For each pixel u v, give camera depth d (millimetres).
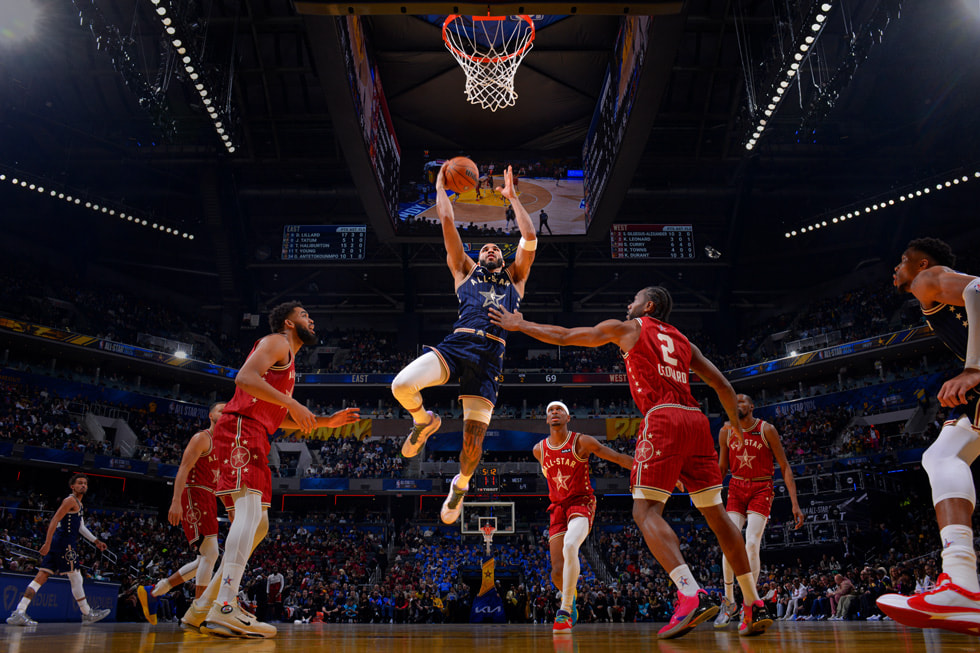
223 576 4035
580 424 38219
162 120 25406
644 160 34469
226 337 40000
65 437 30438
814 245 39812
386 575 30438
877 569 19266
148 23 26375
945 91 30328
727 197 36500
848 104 31844
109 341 34312
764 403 39219
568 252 37656
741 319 43219
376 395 40781
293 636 4836
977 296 3049
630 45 21750
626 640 4203
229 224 36594
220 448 4258
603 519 34531
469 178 5867
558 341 4465
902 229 37219
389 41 25281
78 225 37562
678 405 4289
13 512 26688
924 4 26188
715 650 3010
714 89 29734
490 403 5184
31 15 26562
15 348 32906
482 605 21109
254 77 29141
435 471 36562
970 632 2785
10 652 2816
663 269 41094
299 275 40812
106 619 13727
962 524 2953
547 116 30141
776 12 25109
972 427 3156
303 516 35594
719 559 27922
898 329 33969
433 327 43188
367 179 25750
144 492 34250
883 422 33656
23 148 33219
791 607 19953
